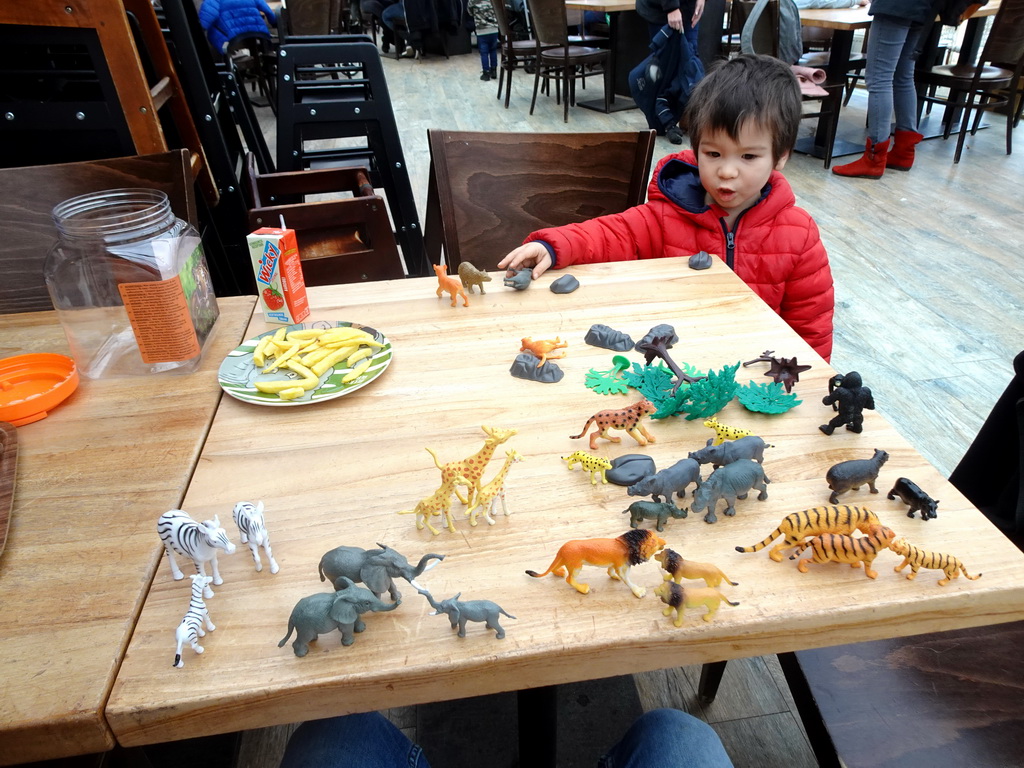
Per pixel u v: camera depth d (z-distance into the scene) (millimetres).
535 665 667
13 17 1577
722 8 5441
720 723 1469
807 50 5918
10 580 739
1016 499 1257
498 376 1090
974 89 4535
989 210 3998
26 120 1735
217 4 4945
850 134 5410
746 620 682
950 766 875
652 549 699
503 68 6562
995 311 2980
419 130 5762
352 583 665
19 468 908
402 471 891
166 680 635
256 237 1185
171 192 1487
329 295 1370
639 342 1097
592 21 6848
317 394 1027
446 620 694
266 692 628
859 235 3713
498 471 885
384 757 959
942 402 2428
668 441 941
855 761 883
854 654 1006
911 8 3941
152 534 797
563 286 1352
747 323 1229
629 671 695
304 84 2627
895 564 748
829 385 989
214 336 1229
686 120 1575
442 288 1311
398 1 8578
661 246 1698
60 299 1186
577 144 1938
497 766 1385
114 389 1078
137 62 1686
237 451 934
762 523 802
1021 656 1004
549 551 769
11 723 601
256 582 737
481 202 1951
